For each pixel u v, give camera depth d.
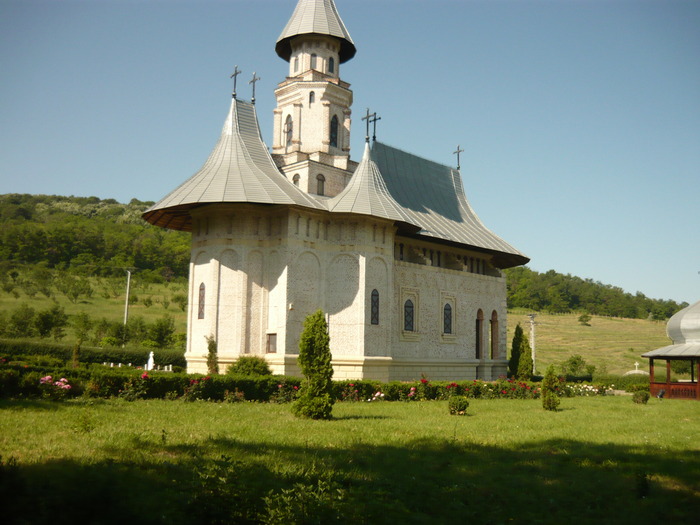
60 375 20.88
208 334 30.00
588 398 34.50
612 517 9.27
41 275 89.62
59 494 7.04
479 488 10.76
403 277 36.31
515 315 141.38
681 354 37.72
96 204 183.00
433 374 37.69
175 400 22.16
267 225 30.91
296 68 38.81
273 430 15.86
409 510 9.09
